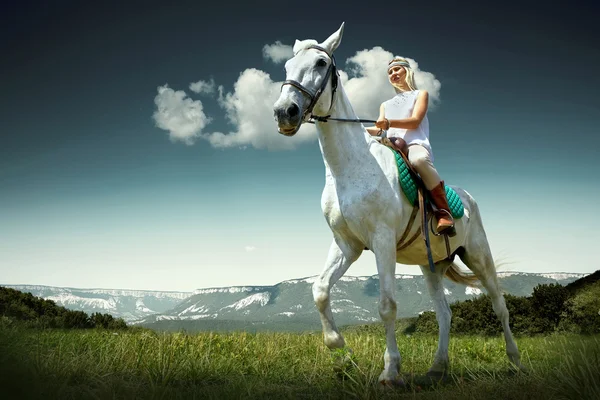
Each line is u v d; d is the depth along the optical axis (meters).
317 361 5.19
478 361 6.38
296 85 4.17
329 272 4.68
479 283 5.86
